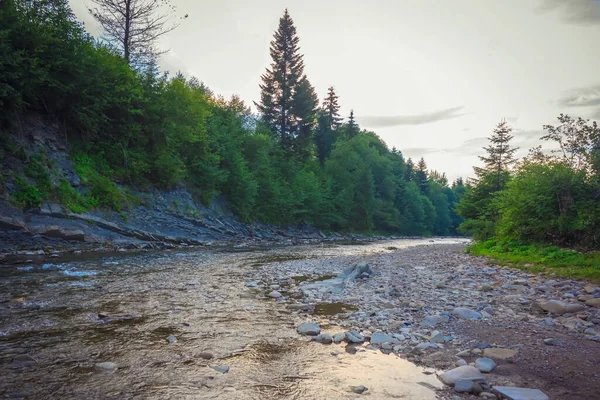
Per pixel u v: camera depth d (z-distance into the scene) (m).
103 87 25.30
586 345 5.80
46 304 8.14
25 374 4.52
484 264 15.88
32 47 20.94
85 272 12.55
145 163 27.73
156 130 29.53
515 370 4.84
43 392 4.03
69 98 23.11
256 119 54.06
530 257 15.65
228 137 39.78
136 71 30.50
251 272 14.31
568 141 17.80
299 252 24.62
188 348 5.74
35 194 18.02
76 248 17.97
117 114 27.16
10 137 19.08
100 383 4.34
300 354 5.63
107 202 22.59
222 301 9.23
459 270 14.30
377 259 19.52
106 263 14.88
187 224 28.34
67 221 18.91
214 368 4.97
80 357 5.18
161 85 30.78
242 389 4.32
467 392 4.30
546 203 17.23
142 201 26.09
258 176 46.31
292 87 62.62
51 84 20.98
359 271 13.41
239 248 26.03
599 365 4.99
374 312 8.23
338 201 62.47
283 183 51.84
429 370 5.01
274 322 7.46
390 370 5.01
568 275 11.56
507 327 6.86
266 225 43.34
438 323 7.18
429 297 9.64
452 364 5.19
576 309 7.62
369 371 4.96
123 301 8.73
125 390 4.18
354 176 68.62
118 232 21.45
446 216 112.88
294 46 62.88
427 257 20.38
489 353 5.47
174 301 8.98
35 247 16.59
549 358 5.25
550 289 9.80
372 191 70.06
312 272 14.80
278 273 14.29
